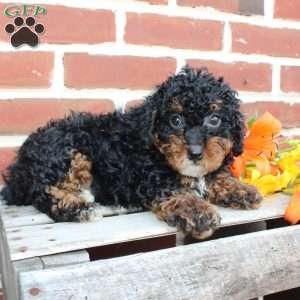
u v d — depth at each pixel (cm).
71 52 98
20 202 84
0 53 94
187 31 106
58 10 96
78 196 80
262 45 113
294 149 95
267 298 95
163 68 105
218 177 84
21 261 60
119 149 85
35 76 96
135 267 63
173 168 80
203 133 77
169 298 64
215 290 67
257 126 91
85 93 100
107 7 99
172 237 98
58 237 66
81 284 60
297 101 118
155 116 79
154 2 103
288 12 115
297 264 74
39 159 81
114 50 101
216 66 109
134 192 83
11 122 96
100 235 67
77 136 84
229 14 109
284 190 88
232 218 74
